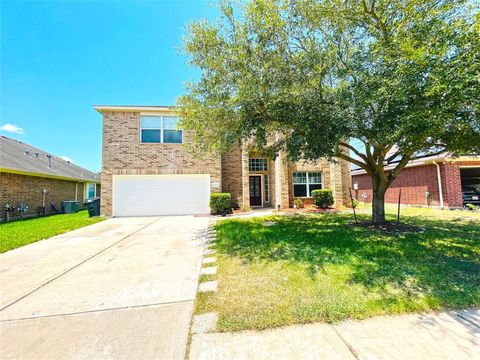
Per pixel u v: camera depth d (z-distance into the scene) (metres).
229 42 5.92
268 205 15.26
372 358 1.97
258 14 5.31
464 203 12.45
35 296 3.31
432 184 12.55
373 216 7.91
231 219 10.31
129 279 3.89
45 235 7.49
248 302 2.95
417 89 4.07
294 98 5.96
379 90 4.39
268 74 5.75
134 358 2.07
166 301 3.10
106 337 2.38
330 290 3.17
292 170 13.90
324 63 5.92
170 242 6.49
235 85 6.23
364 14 5.33
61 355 2.12
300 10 5.52
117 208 12.32
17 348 2.23
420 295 2.97
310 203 13.97
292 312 2.67
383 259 4.34
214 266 4.39
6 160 12.52
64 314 2.83
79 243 6.48
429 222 8.04
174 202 12.72
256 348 2.15
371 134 5.25
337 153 7.07
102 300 3.17
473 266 3.92
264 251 5.14
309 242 5.72
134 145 12.47
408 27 4.77
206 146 8.12
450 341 2.16
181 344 2.24
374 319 2.54
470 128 4.70
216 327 2.47
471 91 3.57
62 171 17.67
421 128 4.32
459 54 3.73
